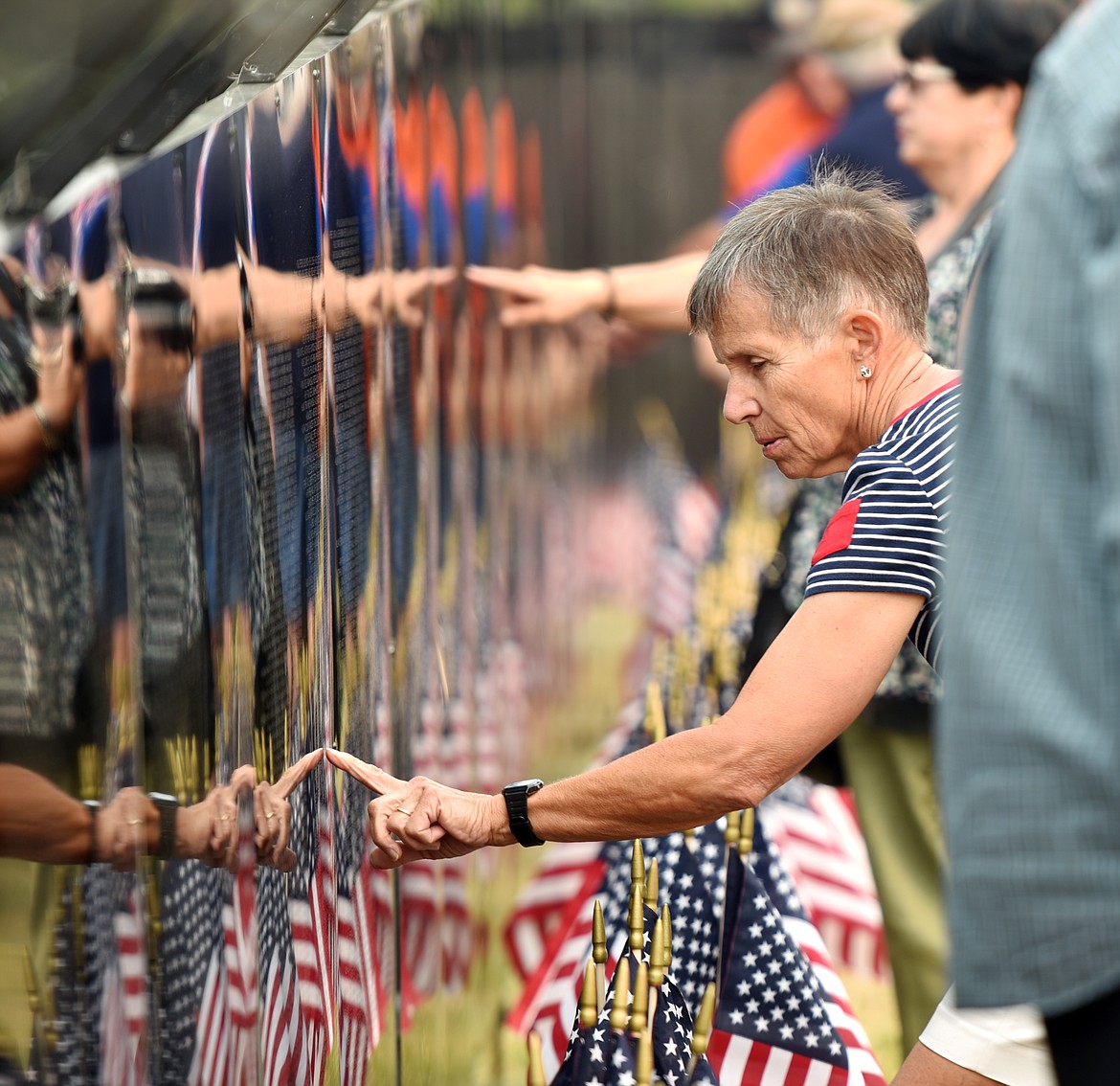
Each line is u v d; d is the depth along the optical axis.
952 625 4.89
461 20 11.46
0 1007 4.89
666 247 29.59
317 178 7.04
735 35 29.03
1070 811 4.66
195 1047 5.86
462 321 11.46
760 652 10.89
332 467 7.24
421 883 9.77
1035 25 10.27
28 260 4.85
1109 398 4.52
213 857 6.02
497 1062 11.78
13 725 4.82
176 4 5.59
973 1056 6.71
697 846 7.55
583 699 22.23
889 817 10.55
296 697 6.75
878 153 13.97
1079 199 4.62
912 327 6.42
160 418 5.57
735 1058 6.96
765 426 6.55
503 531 14.23
